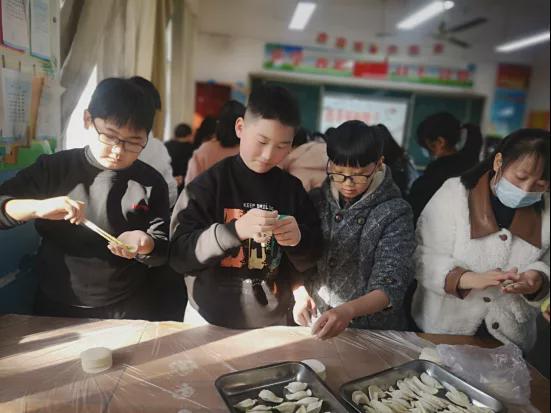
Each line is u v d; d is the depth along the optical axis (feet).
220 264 3.27
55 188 3.20
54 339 2.83
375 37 17.21
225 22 16.44
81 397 2.25
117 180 3.30
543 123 17.52
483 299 3.61
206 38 17.40
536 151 3.12
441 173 5.94
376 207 3.47
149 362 2.64
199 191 3.21
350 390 2.51
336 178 3.21
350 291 3.55
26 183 3.05
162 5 9.02
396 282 3.18
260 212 2.58
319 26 16.43
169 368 2.59
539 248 3.50
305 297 3.41
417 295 4.09
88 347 2.76
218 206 3.21
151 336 2.97
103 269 3.38
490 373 2.77
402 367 2.75
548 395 2.75
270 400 2.37
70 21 4.91
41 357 2.60
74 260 3.33
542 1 12.67
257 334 3.13
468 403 2.51
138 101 2.83
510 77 18.24
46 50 4.06
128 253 2.88
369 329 3.66
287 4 14.55
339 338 3.19
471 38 16.33
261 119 2.71
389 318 3.82
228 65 17.65
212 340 2.99
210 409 2.25
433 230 3.73
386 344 3.18
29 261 3.99
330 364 2.83
